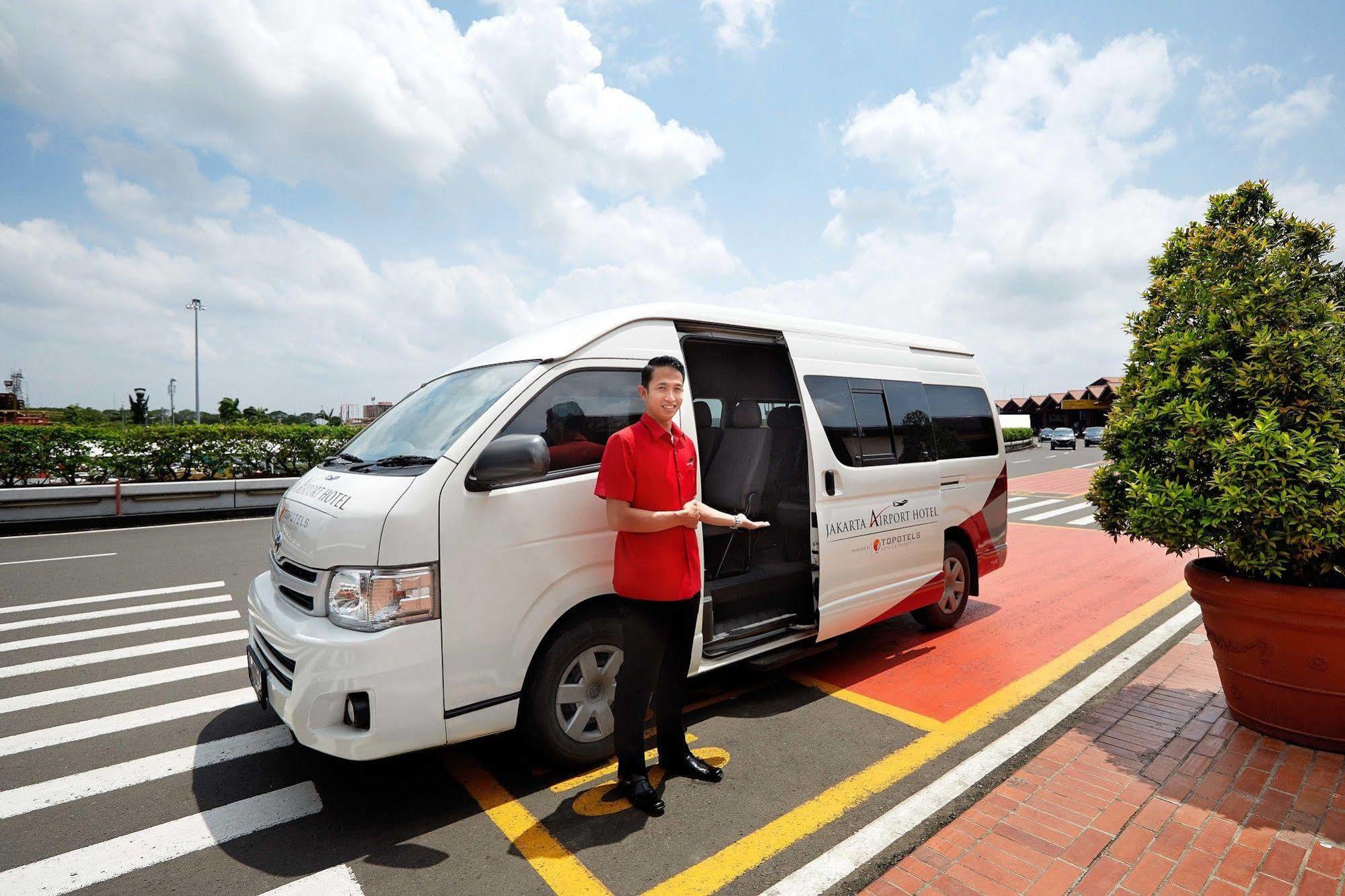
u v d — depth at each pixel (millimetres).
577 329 3402
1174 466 3492
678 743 3066
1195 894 2262
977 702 3920
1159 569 7379
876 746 3391
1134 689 4023
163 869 2510
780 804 2873
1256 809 2740
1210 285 3562
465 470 2820
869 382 4684
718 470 4281
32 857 2588
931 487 4965
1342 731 3127
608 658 3260
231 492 12133
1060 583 6809
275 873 2473
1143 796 2850
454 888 2371
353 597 2619
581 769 3188
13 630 5500
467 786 3064
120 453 11961
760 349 4699
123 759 3369
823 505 4102
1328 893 2252
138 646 5098
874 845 2566
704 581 3863
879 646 4977
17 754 3424
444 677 2693
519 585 2885
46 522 10680
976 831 2639
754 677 4391
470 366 3703
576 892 2340
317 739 2568
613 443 2746
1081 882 2330
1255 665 3303
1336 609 2975
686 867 2465
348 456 3533
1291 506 2975
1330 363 3150
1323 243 3545
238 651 5000
